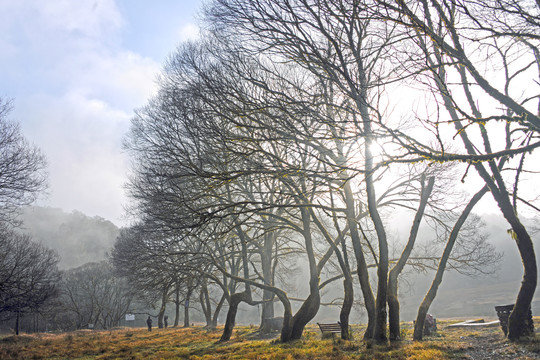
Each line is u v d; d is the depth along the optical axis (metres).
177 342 23.89
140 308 68.00
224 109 12.57
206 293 39.47
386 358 11.30
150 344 23.77
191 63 16.16
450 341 13.91
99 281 65.88
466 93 12.33
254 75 13.55
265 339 21.86
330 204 18.62
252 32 11.64
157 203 19.17
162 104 19.53
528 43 9.26
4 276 29.38
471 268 21.89
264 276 26.50
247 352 15.77
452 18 8.10
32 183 23.75
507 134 13.13
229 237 24.02
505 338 12.96
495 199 13.43
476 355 10.91
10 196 23.16
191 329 37.06
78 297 70.12
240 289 60.75
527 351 10.52
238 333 26.84
